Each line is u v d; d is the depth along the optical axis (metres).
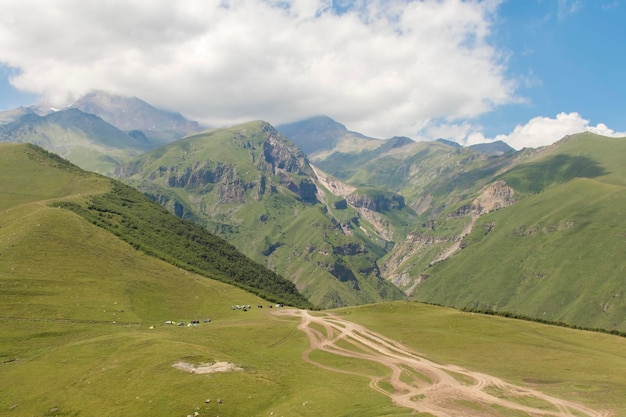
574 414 92.94
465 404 97.69
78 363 117.12
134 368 109.62
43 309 159.75
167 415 90.00
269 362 126.44
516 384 114.38
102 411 94.00
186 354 117.25
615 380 118.56
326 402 94.94
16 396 105.00
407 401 98.56
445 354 144.62
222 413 91.06
